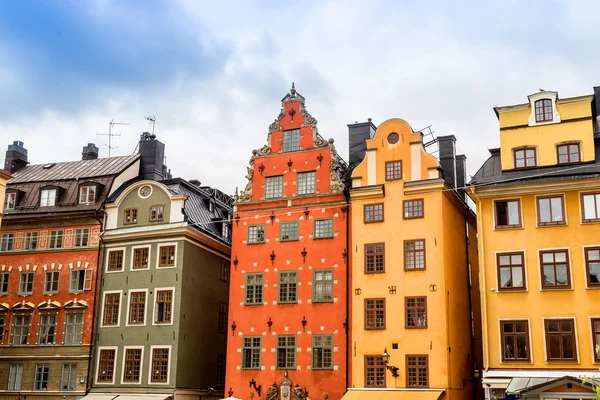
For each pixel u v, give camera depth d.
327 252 38.53
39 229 47.16
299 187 40.34
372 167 38.38
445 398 33.47
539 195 34.53
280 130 41.84
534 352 32.59
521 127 36.03
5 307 46.06
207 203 48.75
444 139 42.16
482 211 35.53
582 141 34.62
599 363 31.28
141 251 43.94
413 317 35.28
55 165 53.28
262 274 39.75
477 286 42.44
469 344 38.53
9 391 44.19
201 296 44.16
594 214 33.28
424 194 36.75
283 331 38.25
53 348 44.03
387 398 34.00
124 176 48.34
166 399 39.88
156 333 41.81
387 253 36.72
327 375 36.56
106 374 42.41
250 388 38.06
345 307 37.19
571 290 32.72
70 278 45.22
